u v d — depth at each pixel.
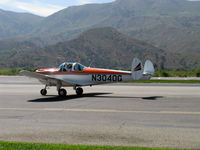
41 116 11.18
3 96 18.58
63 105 14.20
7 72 68.94
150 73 17.77
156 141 7.66
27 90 23.33
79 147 6.86
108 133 8.49
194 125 9.45
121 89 24.23
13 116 11.20
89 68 18.77
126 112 11.97
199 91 21.73
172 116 11.01
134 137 8.05
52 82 18.70
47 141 7.73
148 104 14.36
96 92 21.45
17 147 6.83
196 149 6.92
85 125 9.55
